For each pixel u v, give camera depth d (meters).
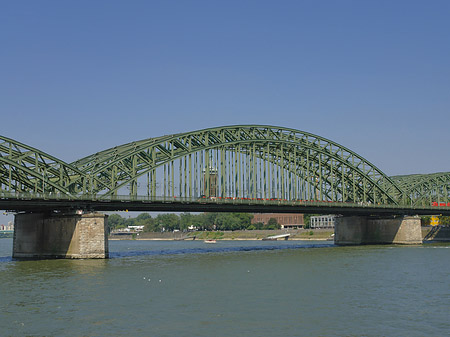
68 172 97.75
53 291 52.47
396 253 105.19
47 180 87.81
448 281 59.97
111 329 37.00
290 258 93.56
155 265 79.44
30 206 87.88
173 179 109.69
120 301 47.00
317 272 69.06
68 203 89.56
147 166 106.31
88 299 48.03
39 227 97.25
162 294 50.78
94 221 90.31
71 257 90.31
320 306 44.69
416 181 167.38
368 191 154.25
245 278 62.72
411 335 35.50
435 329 36.97
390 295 50.25
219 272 69.06
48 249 95.00
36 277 63.50
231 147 123.81
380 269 72.75
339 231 157.88
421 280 60.84
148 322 38.94
